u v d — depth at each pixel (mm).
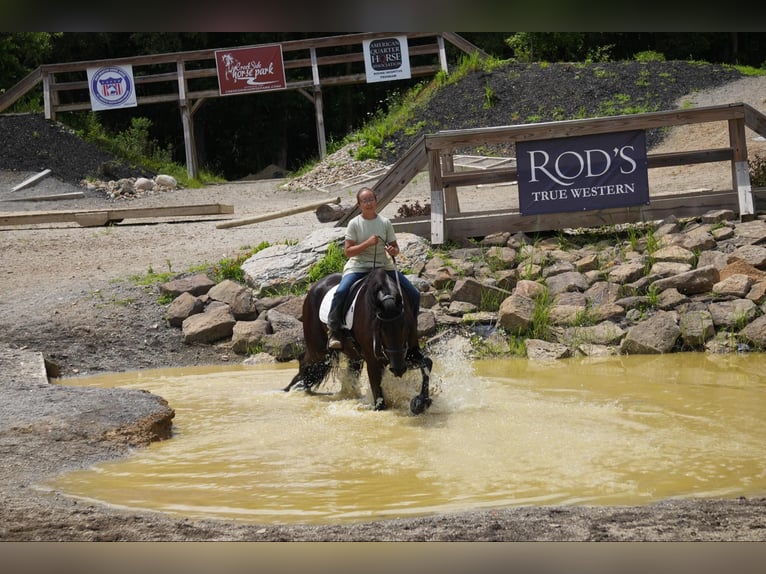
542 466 6102
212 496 5594
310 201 25219
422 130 29609
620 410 7941
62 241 18562
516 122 28266
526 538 4004
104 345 12445
